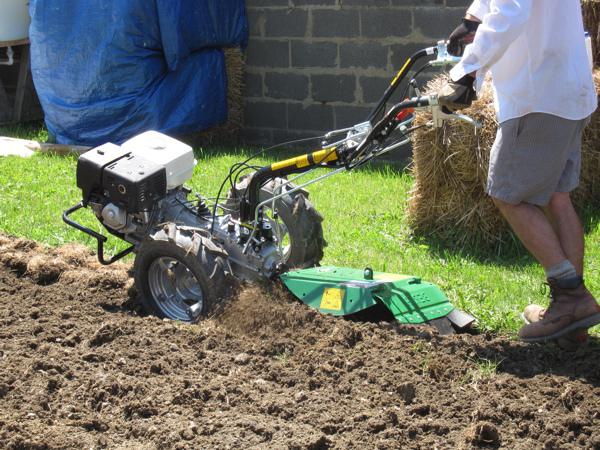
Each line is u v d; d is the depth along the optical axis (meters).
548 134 4.44
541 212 4.57
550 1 4.39
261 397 4.30
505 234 6.18
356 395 4.33
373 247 6.13
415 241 6.32
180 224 5.25
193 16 8.60
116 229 5.20
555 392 4.30
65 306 5.18
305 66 9.02
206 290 4.89
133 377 4.42
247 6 9.20
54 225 6.45
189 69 8.84
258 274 5.12
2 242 6.03
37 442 3.97
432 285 5.08
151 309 5.09
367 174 7.83
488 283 5.52
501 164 4.52
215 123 9.17
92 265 5.74
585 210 6.72
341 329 4.75
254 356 4.63
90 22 8.55
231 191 5.47
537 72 4.41
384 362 4.54
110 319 5.00
